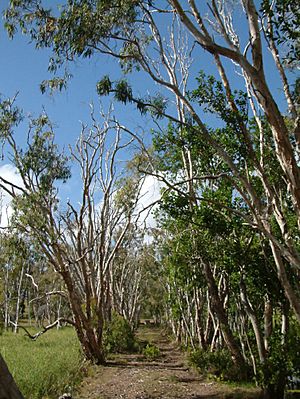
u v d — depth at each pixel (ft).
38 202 59.47
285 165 29.60
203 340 74.95
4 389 9.63
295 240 41.60
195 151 46.70
